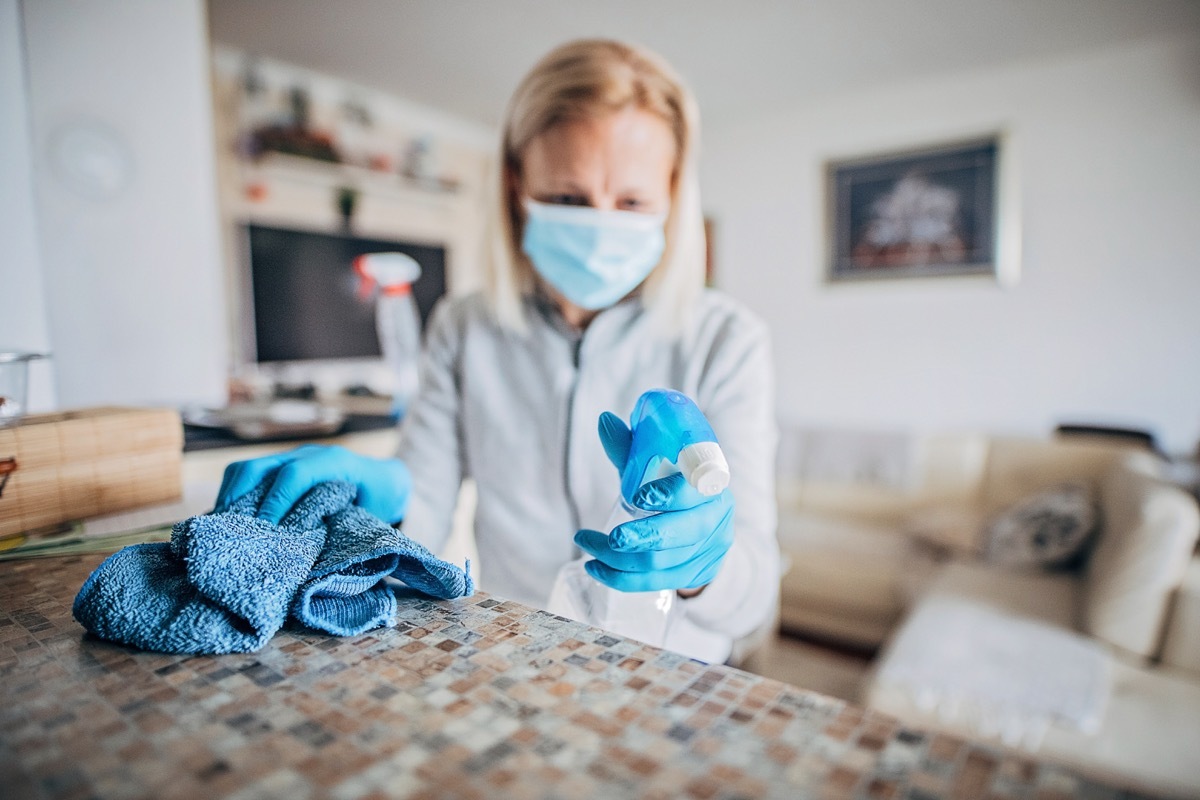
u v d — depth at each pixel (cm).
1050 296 283
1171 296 262
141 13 147
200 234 160
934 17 236
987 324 297
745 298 357
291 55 271
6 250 116
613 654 37
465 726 30
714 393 86
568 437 90
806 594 250
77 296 140
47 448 64
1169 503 167
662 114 89
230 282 262
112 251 145
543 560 90
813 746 28
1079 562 220
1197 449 235
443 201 350
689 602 62
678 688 33
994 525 238
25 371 68
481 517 97
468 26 245
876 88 307
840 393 335
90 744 28
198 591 38
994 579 214
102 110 142
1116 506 199
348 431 131
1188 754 129
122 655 37
